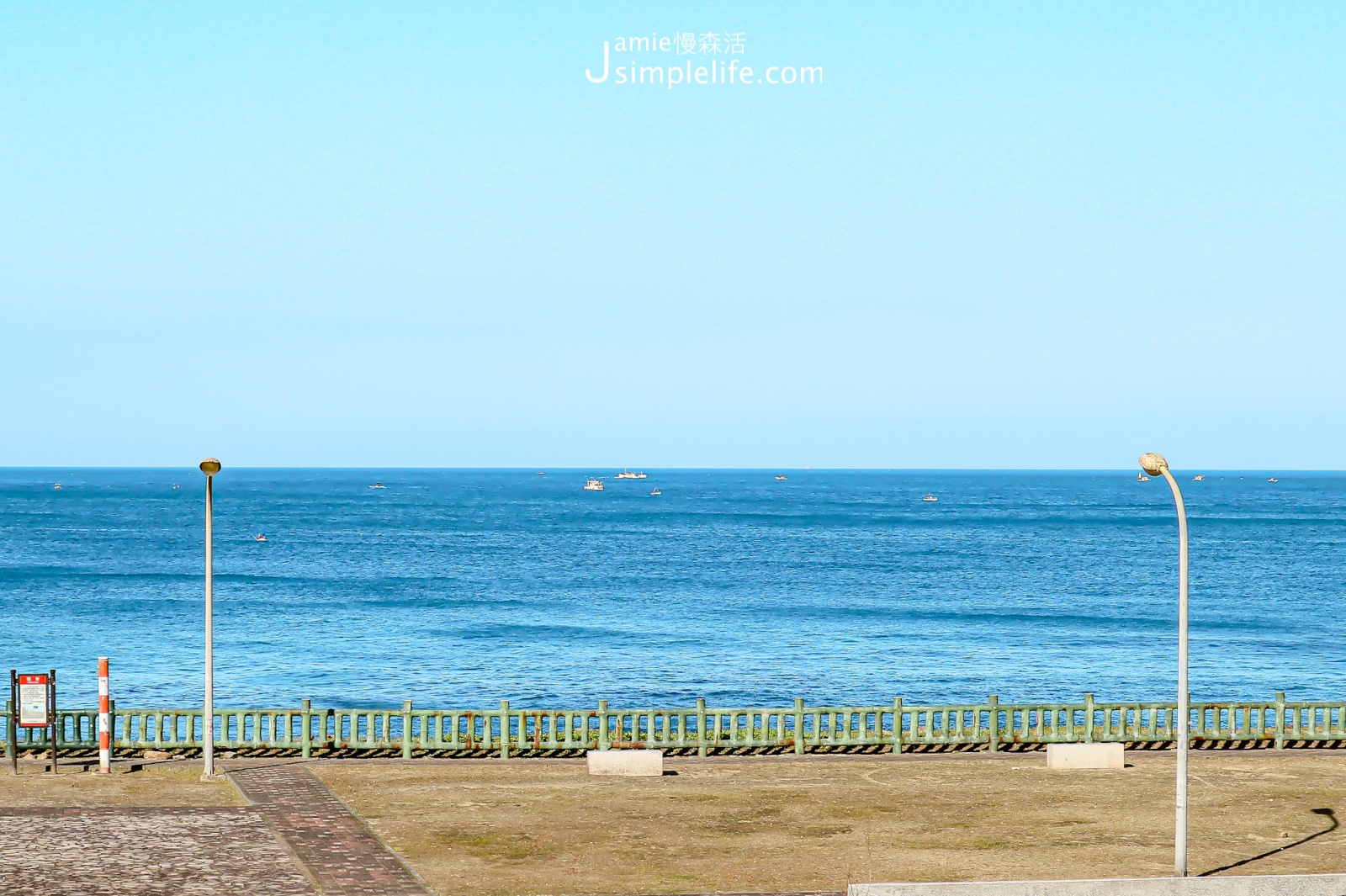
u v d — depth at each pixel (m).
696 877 16.39
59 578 93.62
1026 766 24.05
